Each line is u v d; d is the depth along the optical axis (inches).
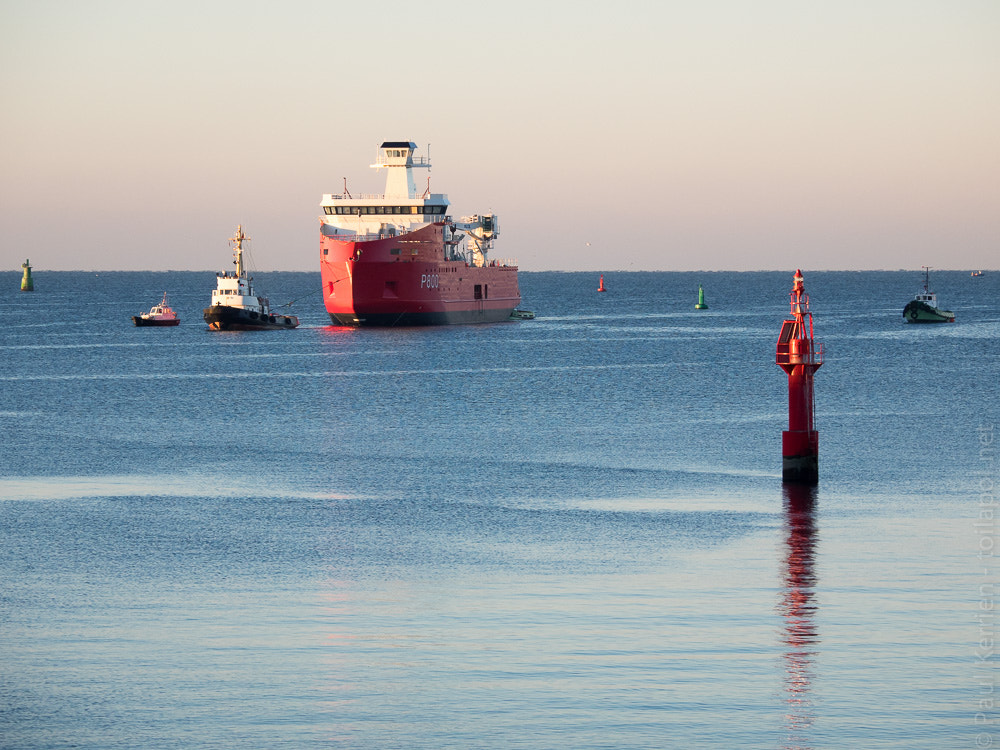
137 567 3850.9
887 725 2476.6
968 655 2876.5
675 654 2886.3
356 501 5118.1
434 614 3243.1
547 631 3075.8
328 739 2410.2
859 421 7829.7
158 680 2716.5
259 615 3243.1
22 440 7391.7
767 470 5900.6
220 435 7642.7
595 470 5959.6
